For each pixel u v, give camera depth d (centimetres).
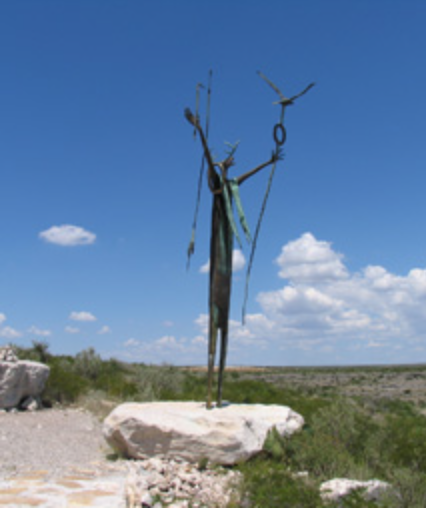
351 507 766
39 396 1706
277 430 1039
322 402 2267
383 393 4197
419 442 1129
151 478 816
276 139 1141
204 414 1026
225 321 1145
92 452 1103
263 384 3053
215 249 1147
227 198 1127
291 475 848
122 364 2964
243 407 1146
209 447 958
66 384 1858
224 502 752
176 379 2398
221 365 1143
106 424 1048
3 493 679
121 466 925
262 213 1136
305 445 998
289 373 9181
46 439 1195
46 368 1705
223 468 951
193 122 1086
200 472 922
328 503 768
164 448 980
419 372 9012
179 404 1154
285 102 1137
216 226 1148
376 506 779
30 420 1435
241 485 796
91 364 2402
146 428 989
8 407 1576
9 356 1659
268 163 1149
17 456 993
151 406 1102
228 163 1147
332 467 958
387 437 1167
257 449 984
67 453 1068
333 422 1162
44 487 713
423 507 791
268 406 1163
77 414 1617
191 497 765
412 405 3012
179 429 974
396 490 823
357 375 8044
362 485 816
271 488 779
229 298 1148
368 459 1067
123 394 2031
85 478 788
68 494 682
